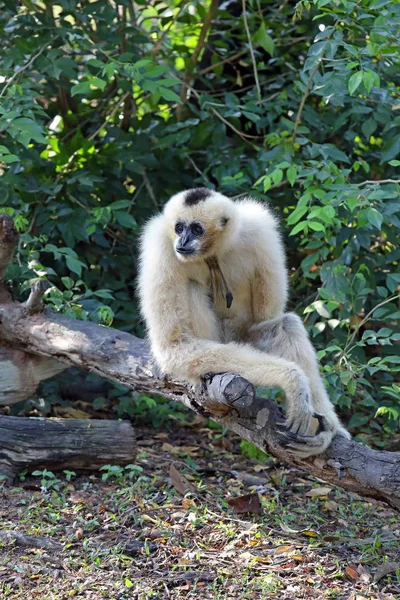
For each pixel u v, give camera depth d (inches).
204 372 334.6
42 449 402.0
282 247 385.4
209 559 330.3
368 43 435.8
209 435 491.8
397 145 466.6
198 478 422.6
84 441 408.8
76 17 527.5
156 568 321.7
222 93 579.8
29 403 479.5
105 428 415.2
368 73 398.0
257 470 441.7
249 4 581.0
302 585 311.6
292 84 547.5
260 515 381.4
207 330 365.7
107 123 579.8
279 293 377.4
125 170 564.4
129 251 569.6
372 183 450.0
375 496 315.6
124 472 421.1
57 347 412.5
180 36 616.7
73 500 381.1
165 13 634.2
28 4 544.4
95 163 539.8
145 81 460.8
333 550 346.0
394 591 312.8
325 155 458.6
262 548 344.2
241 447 464.1
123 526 356.5
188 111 584.4
